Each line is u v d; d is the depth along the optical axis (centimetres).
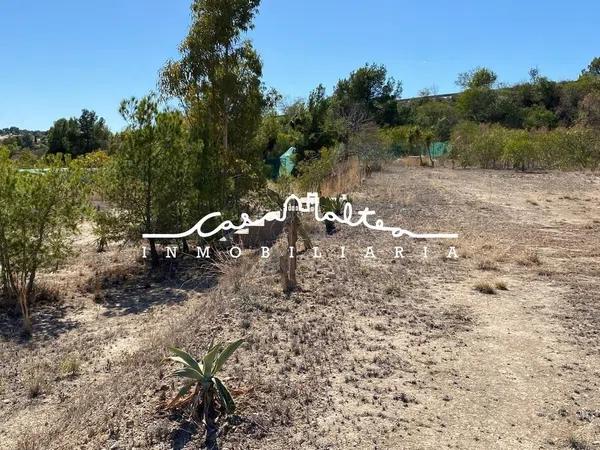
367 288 745
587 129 3244
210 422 396
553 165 3027
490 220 1327
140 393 447
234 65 1288
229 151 1275
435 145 3822
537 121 4906
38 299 916
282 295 705
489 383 479
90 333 762
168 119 1132
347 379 475
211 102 1281
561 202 1683
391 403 439
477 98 5250
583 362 525
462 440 390
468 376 492
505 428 408
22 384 600
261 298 691
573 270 873
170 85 1282
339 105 4450
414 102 6066
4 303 888
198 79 1282
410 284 777
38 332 774
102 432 398
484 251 982
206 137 1206
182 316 763
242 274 816
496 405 442
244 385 452
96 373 617
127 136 1104
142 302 904
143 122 1112
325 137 2503
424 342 568
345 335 577
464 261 916
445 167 3191
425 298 717
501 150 3125
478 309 678
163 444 377
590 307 689
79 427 425
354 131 2955
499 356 537
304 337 565
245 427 392
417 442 386
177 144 1141
